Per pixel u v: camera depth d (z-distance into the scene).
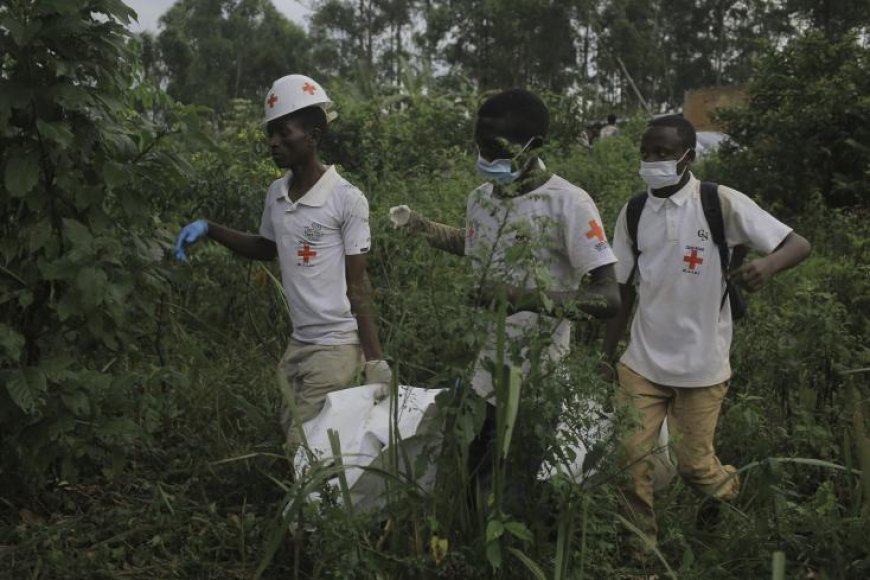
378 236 3.64
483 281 2.95
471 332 2.85
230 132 11.19
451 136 12.85
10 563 3.21
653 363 3.80
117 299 3.34
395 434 3.12
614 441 3.09
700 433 3.80
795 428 4.08
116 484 3.93
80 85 3.49
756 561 3.37
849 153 10.77
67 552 3.36
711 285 3.75
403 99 14.44
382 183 7.29
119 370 4.23
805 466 4.12
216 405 4.38
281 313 5.45
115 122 3.71
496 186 3.25
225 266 5.53
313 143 3.86
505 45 32.62
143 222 3.66
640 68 33.34
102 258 3.36
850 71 11.04
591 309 3.16
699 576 3.24
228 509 3.80
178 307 4.91
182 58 48.69
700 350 3.76
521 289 2.94
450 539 3.04
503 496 3.02
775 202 10.32
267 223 4.04
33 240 3.43
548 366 2.97
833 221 8.29
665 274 3.77
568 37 32.19
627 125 14.00
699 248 3.74
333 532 2.94
